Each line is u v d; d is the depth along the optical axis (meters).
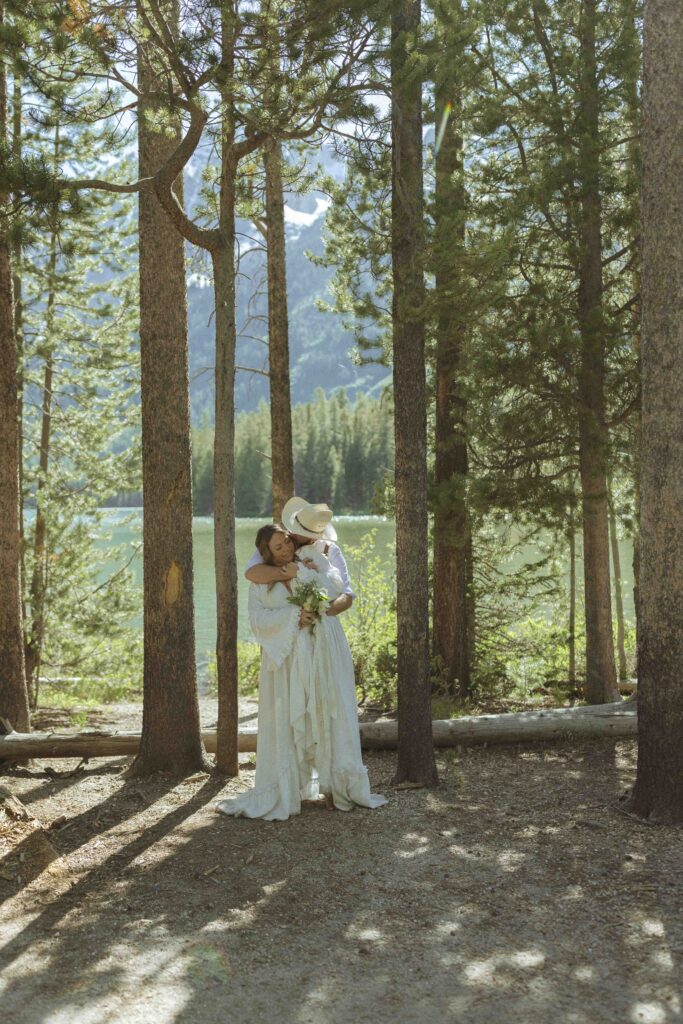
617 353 9.02
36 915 4.06
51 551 13.80
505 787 6.21
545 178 8.71
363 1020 3.13
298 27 5.46
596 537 9.70
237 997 3.30
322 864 4.68
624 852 4.77
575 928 3.83
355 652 11.96
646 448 5.48
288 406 11.01
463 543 9.80
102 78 5.89
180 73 5.77
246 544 41.72
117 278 15.30
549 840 5.00
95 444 15.27
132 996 3.31
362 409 86.12
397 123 6.36
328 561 5.82
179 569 6.74
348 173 9.97
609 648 9.78
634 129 9.50
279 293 10.95
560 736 7.55
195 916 4.02
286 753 5.54
